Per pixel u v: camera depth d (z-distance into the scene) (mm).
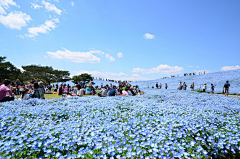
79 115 6098
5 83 8391
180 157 3131
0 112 5598
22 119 5137
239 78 37938
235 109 7730
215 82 38906
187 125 4688
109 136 3951
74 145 3660
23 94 9227
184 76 61531
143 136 4082
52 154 3268
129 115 5797
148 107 7082
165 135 4074
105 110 6609
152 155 3152
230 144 3768
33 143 3408
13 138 3645
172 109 6949
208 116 5762
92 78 59688
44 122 5027
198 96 14055
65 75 66625
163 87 46656
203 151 3342
